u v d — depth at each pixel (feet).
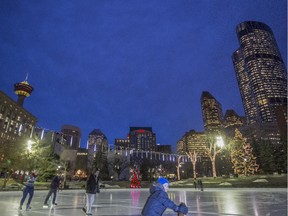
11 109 288.30
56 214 33.99
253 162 212.02
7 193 86.94
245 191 107.76
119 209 42.27
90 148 346.95
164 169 358.23
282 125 440.86
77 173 348.59
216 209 42.16
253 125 509.76
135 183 182.29
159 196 14.01
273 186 131.03
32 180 39.01
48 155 169.89
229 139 206.90
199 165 389.60
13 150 144.36
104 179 312.09
